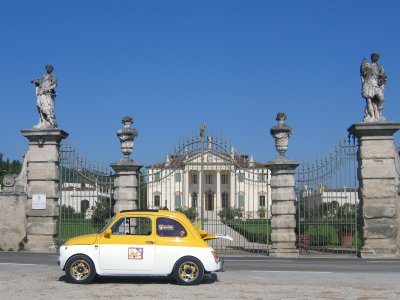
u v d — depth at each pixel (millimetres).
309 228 25734
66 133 26688
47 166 25891
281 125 24984
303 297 12820
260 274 17328
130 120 26109
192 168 36344
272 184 24797
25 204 25969
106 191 26531
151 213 15031
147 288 14031
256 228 35438
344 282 15492
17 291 13375
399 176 24297
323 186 25172
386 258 23391
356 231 24734
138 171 25938
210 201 60094
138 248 14633
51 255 23703
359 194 24547
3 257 22828
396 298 12828
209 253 14719
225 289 13930
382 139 24062
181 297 12688
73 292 13289
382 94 24391
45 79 26344
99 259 14641
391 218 23797
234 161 26094
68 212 26500
